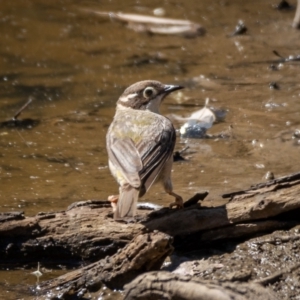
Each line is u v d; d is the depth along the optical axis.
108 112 16.56
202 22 21.73
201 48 20.06
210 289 8.48
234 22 21.61
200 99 16.89
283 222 10.59
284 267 9.78
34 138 15.28
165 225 10.49
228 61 19.11
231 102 16.62
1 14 22.92
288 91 17.03
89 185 13.14
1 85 18.17
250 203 10.56
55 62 19.64
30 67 19.33
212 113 15.91
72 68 19.22
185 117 15.94
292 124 15.33
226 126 15.43
